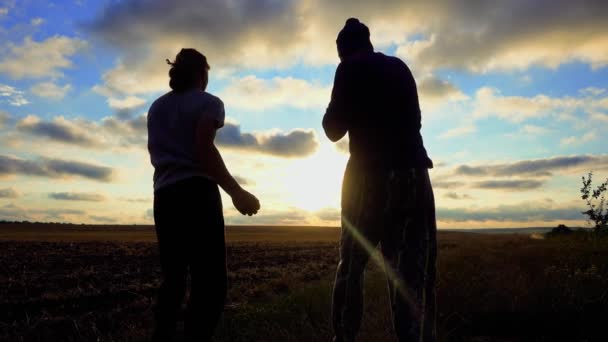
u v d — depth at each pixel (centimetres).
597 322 385
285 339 376
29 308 739
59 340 483
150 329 460
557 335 373
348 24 279
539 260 698
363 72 253
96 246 3072
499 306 428
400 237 249
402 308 245
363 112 251
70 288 989
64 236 5716
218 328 420
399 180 245
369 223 248
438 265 728
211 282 258
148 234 6850
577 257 604
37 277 1220
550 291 453
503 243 1480
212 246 259
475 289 482
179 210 257
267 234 8719
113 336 457
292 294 595
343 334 249
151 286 1000
